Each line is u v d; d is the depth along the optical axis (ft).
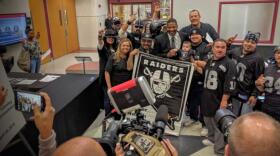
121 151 3.68
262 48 13.37
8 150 7.16
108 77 11.70
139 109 5.14
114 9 33.24
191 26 13.11
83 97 11.25
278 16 13.10
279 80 8.91
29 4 21.99
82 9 31.22
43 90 10.92
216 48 9.41
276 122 2.68
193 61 11.50
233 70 9.29
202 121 11.83
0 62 3.79
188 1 13.96
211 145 10.50
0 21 17.12
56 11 27.12
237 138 2.61
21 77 12.73
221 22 13.91
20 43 19.19
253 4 13.24
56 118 8.68
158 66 11.58
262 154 2.44
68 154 2.36
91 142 2.55
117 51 11.76
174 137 11.25
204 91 10.12
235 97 10.27
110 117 5.65
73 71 18.58
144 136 4.09
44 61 25.09
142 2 31.63
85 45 32.68
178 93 11.36
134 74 11.80
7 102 3.84
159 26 14.47
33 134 7.76
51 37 26.32
